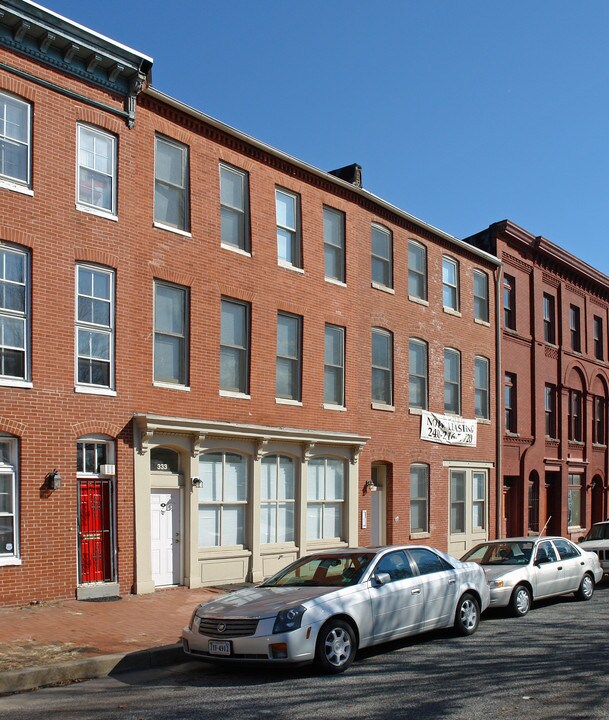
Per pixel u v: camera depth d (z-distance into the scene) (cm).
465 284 2662
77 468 1496
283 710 836
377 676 991
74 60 1539
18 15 1423
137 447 1575
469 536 2581
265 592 1082
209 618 1016
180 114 1742
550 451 3108
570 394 3306
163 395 1644
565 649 1152
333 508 2086
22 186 1446
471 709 830
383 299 2288
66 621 1272
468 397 2630
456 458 2539
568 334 3288
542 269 3117
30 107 1472
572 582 1669
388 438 2258
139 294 1619
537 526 2989
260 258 1897
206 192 1783
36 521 1405
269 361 1897
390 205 2312
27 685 954
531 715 805
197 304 1733
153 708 853
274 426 1875
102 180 1584
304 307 2008
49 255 1466
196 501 1689
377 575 1109
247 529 1819
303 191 2044
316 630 988
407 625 1128
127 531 1546
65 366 1472
